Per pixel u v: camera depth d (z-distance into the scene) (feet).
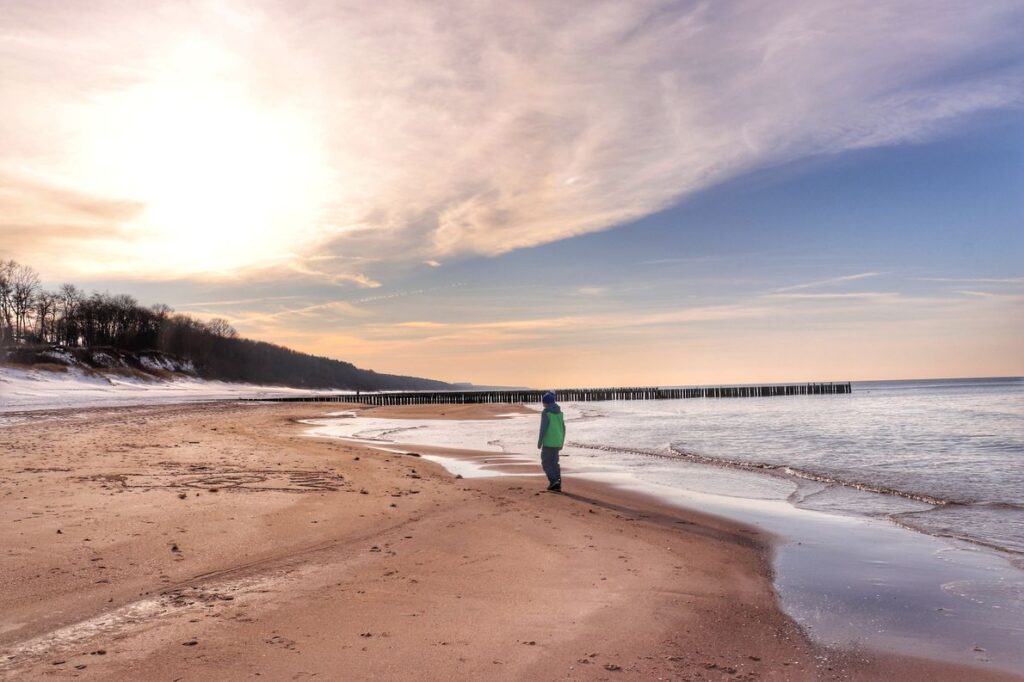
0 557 21.61
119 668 13.64
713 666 14.80
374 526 28.68
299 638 15.57
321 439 79.36
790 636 16.97
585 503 37.40
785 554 26.18
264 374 546.67
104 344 380.99
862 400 281.33
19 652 14.44
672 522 32.45
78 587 18.99
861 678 14.46
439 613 17.66
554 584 20.72
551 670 14.14
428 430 109.50
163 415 123.75
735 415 161.07
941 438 87.56
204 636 15.56
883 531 30.83
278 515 29.86
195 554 22.91
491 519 31.09
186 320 470.39
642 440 88.43
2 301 326.44
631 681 13.75
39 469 42.09
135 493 34.14
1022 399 258.78
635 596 19.75
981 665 15.28
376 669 13.87
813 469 55.72
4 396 174.40
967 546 27.63
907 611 19.15
